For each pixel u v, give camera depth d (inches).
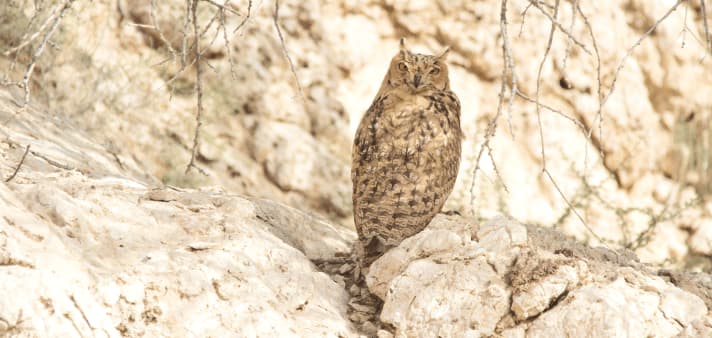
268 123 793.6
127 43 773.9
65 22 729.6
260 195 772.6
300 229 545.6
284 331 385.7
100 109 727.1
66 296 340.8
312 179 791.7
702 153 884.0
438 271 417.7
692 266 850.1
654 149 882.8
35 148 522.6
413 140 474.9
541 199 828.6
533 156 840.3
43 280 337.4
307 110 807.7
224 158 765.9
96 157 587.5
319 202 790.5
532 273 399.9
